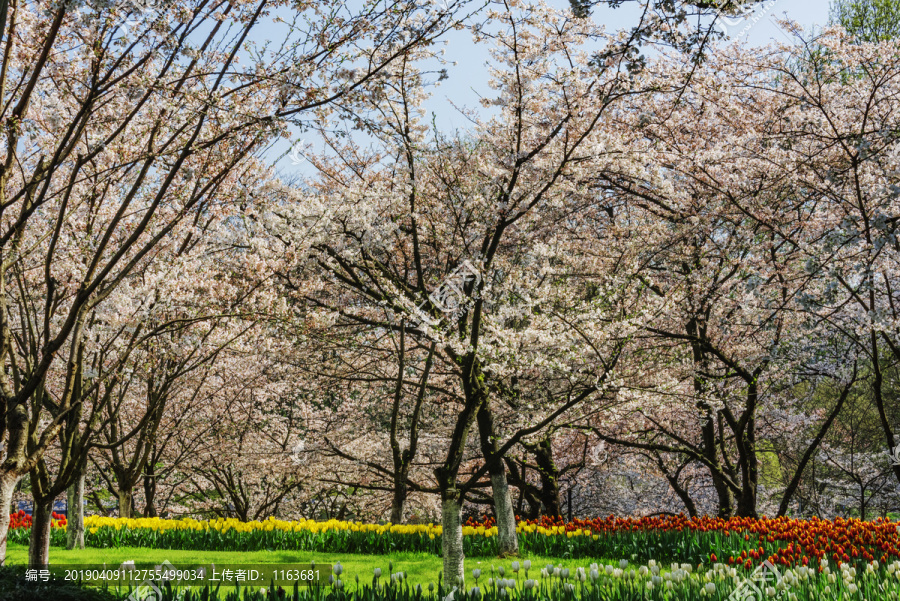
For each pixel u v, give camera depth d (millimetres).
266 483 19938
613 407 9570
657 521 11586
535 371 13602
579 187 11352
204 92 6180
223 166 7605
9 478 6016
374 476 17781
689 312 12680
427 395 15984
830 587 6168
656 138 12766
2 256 6164
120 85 6105
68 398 6840
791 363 13453
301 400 17703
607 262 13469
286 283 11320
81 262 7922
